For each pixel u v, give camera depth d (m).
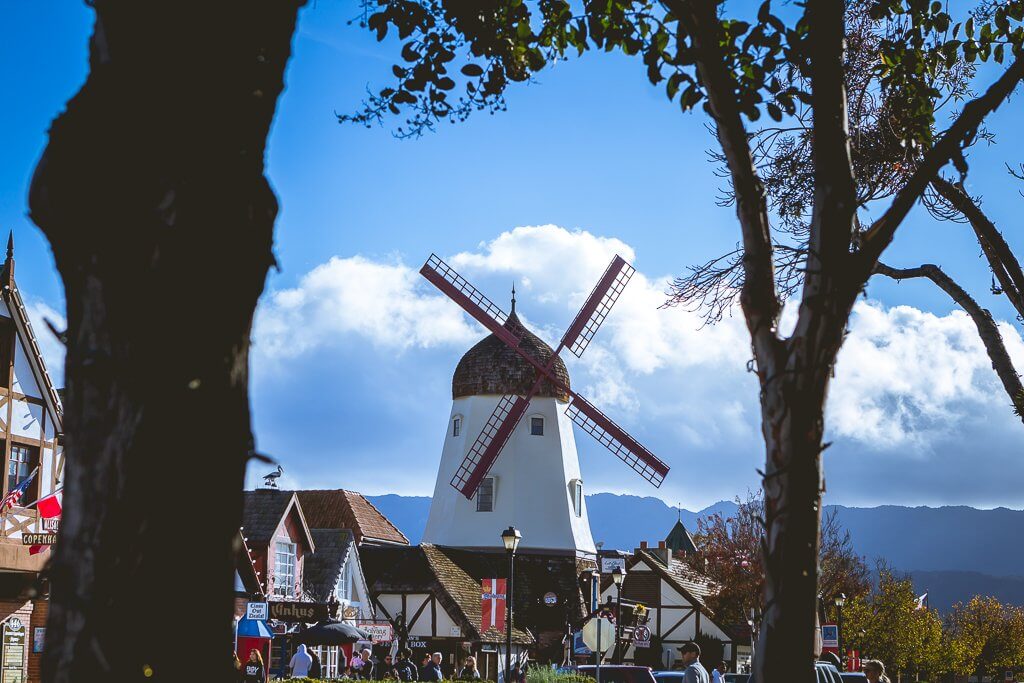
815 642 6.65
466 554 53.88
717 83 7.27
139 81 4.37
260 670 23.47
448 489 60.47
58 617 4.23
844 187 6.93
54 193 4.34
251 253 4.52
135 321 4.28
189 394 4.30
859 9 11.87
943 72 13.24
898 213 7.11
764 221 7.16
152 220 4.30
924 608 90.94
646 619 47.84
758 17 9.11
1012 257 13.71
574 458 61.31
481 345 60.81
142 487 4.23
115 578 4.20
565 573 57.59
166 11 4.42
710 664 56.72
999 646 111.94
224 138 4.45
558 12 11.49
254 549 37.47
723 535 57.59
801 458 6.72
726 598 56.41
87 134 4.34
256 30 4.58
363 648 42.31
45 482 27.14
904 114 11.80
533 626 54.34
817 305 6.82
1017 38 12.95
